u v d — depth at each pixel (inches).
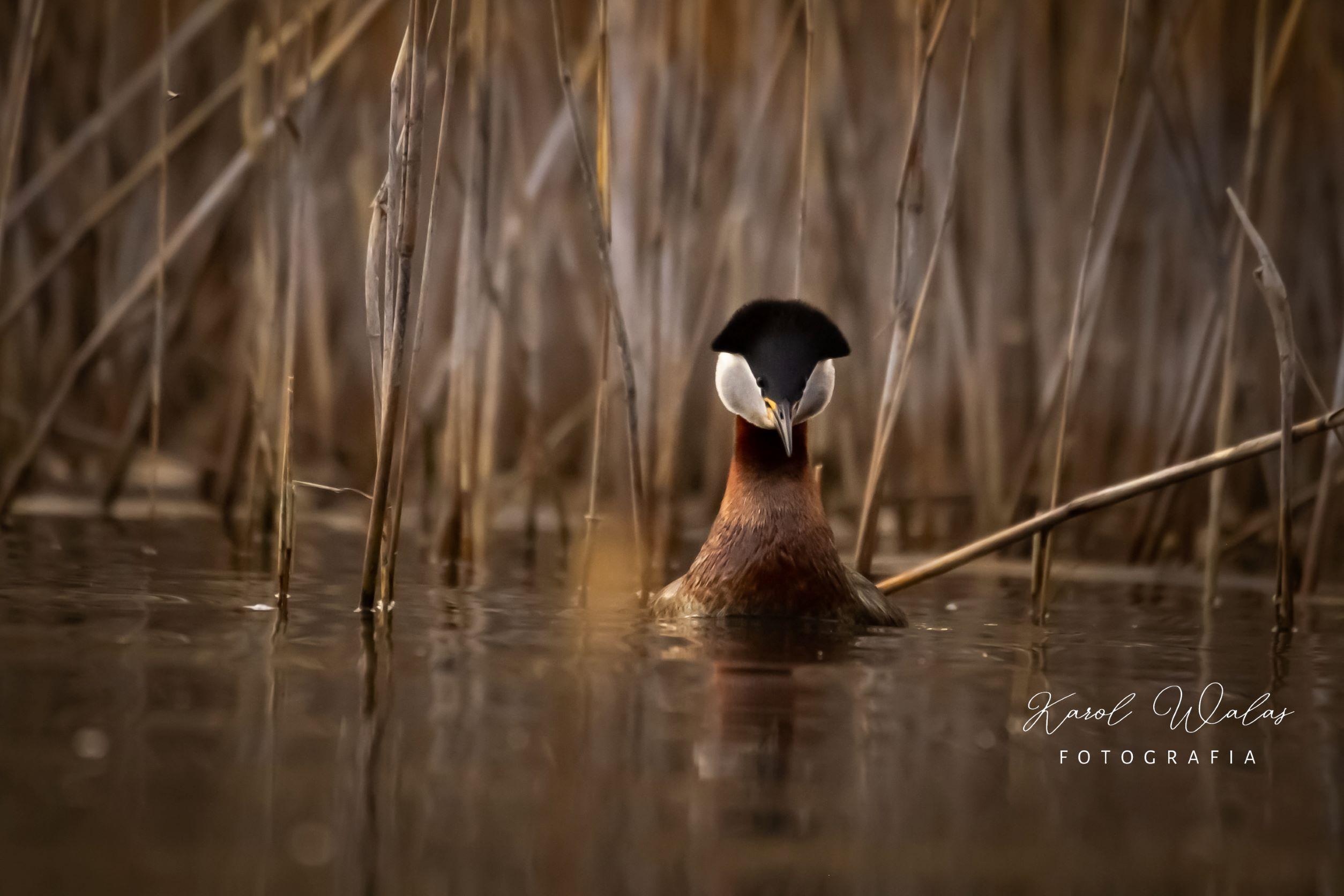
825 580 373.1
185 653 283.4
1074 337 404.8
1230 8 619.5
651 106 521.7
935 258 411.5
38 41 541.0
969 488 634.2
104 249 675.4
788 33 525.7
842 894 166.2
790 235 618.8
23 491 592.1
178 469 708.0
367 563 355.6
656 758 217.6
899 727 244.2
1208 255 512.4
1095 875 174.9
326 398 646.5
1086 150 657.6
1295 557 548.4
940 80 610.2
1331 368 644.1
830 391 386.0
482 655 297.1
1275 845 187.5
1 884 157.6
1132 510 668.7
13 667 261.7
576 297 704.4
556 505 542.0
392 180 343.9
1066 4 631.8
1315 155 628.1
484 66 452.1
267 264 541.6
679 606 379.6
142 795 189.2
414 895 161.5
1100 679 295.6
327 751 213.9
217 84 729.0
